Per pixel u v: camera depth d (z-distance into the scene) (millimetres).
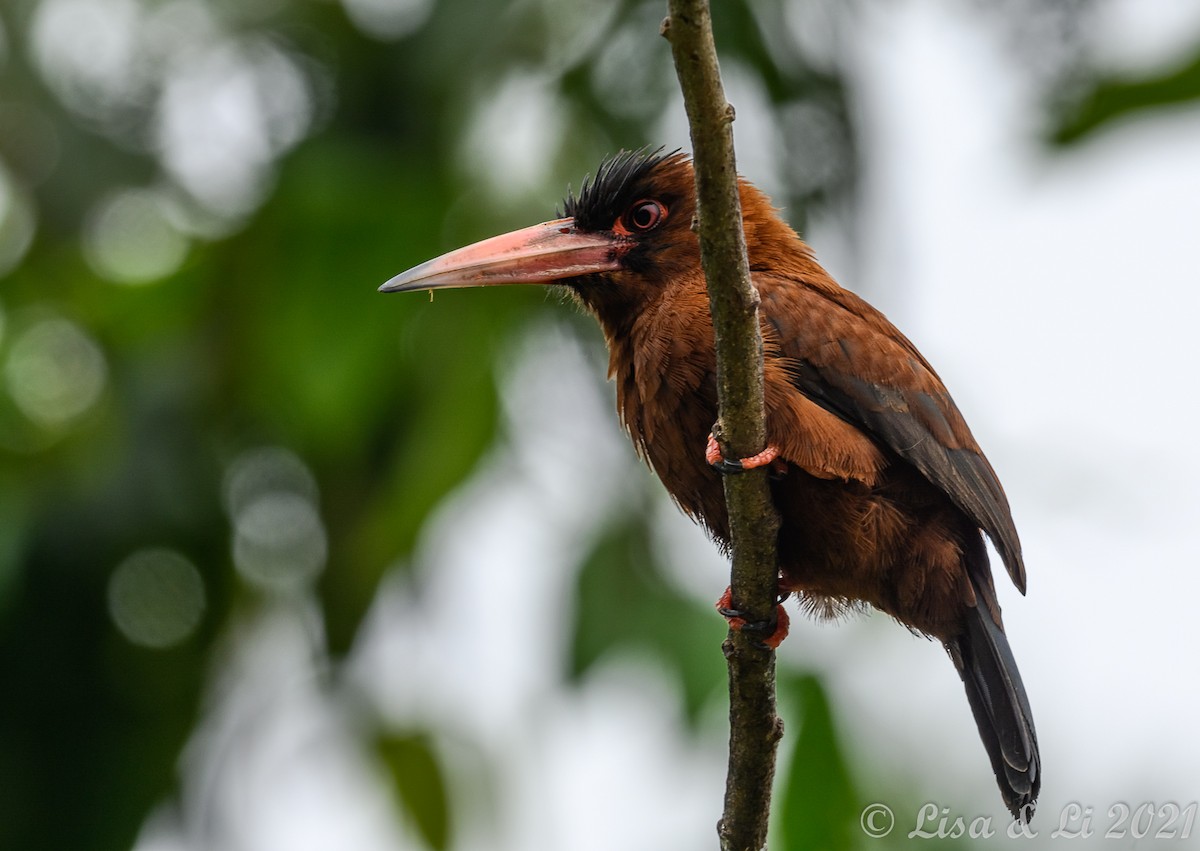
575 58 12008
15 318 12641
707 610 11438
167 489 12367
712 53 6762
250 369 12055
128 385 12367
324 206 11656
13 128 12938
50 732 12484
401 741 11977
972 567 9367
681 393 8992
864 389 9141
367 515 12312
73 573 12312
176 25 13281
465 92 11938
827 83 12023
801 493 8797
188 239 12648
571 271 9883
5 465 12266
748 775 8359
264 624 12859
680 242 9750
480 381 11664
